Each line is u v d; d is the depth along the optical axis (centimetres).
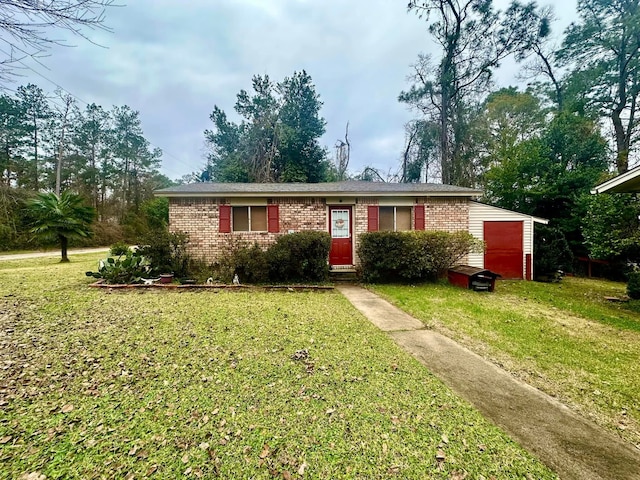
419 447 196
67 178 2747
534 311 562
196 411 232
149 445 195
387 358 338
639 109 1491
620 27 1448
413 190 914
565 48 1658
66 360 321
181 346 360
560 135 1288
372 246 811
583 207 1079
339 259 933
